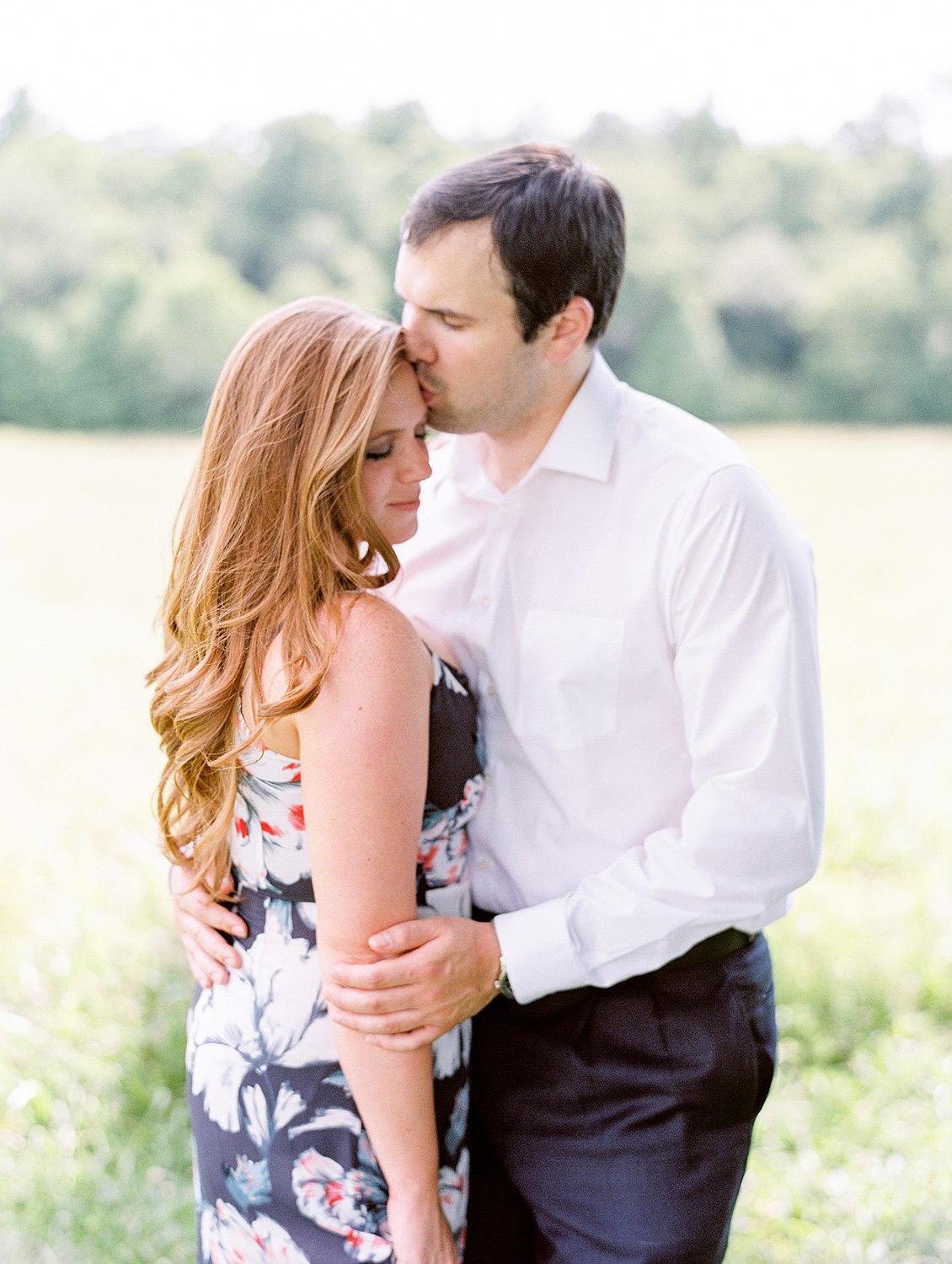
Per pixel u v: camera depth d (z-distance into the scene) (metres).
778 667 1.51
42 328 19.25
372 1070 1.45
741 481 1.54
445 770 1.55
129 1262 2.33
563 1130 1.69
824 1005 3.15
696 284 22.42
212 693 1.44
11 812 4.54
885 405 22.33
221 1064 1.54
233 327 19.36
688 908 1.54
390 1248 1.45
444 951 1.47
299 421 1.42
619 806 1.66
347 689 1.39
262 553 1.42
